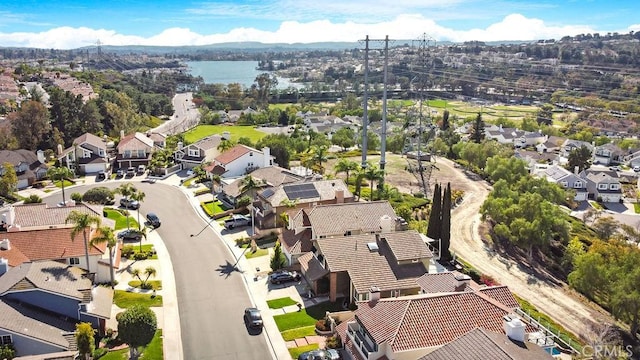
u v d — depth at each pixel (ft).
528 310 207.92
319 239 199.93
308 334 169.17
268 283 205.46
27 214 229.25
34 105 428.97
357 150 517.55
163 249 238.89
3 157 346.33
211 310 184.03
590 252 229.66
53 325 153.28
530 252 271.69
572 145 550.77
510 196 308.81
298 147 476.54
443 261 243.19
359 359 142.72
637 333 205.46
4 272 171.42
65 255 194.90
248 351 159.94
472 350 115.85
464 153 456.04
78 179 365.61
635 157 529.86
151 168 381.60
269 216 261.85
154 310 183.01
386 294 183.52
